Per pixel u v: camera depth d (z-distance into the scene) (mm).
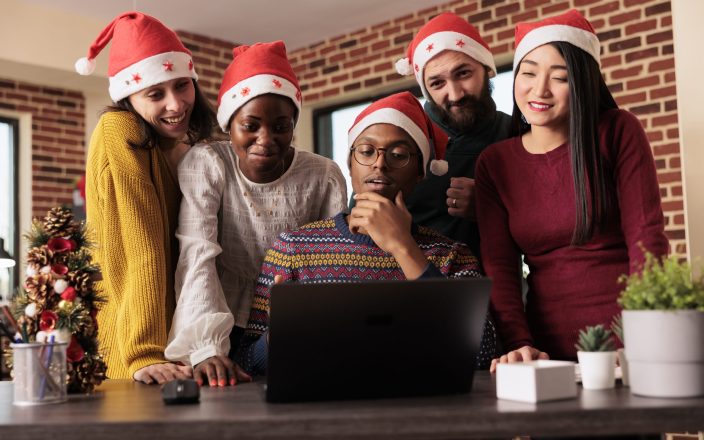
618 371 1458
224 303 1838
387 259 1786
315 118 6730
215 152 2021
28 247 1562
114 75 2014
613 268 1849
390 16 5941
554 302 1903
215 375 1576
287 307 1204
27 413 1223
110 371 1874
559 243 1891
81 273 1541
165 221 1912
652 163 1830
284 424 1076
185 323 1749
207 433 1077
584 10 5027
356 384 1263
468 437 1085
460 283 1258
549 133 1922
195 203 1923
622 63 4867
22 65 5484
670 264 1269
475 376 1569
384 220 1736
